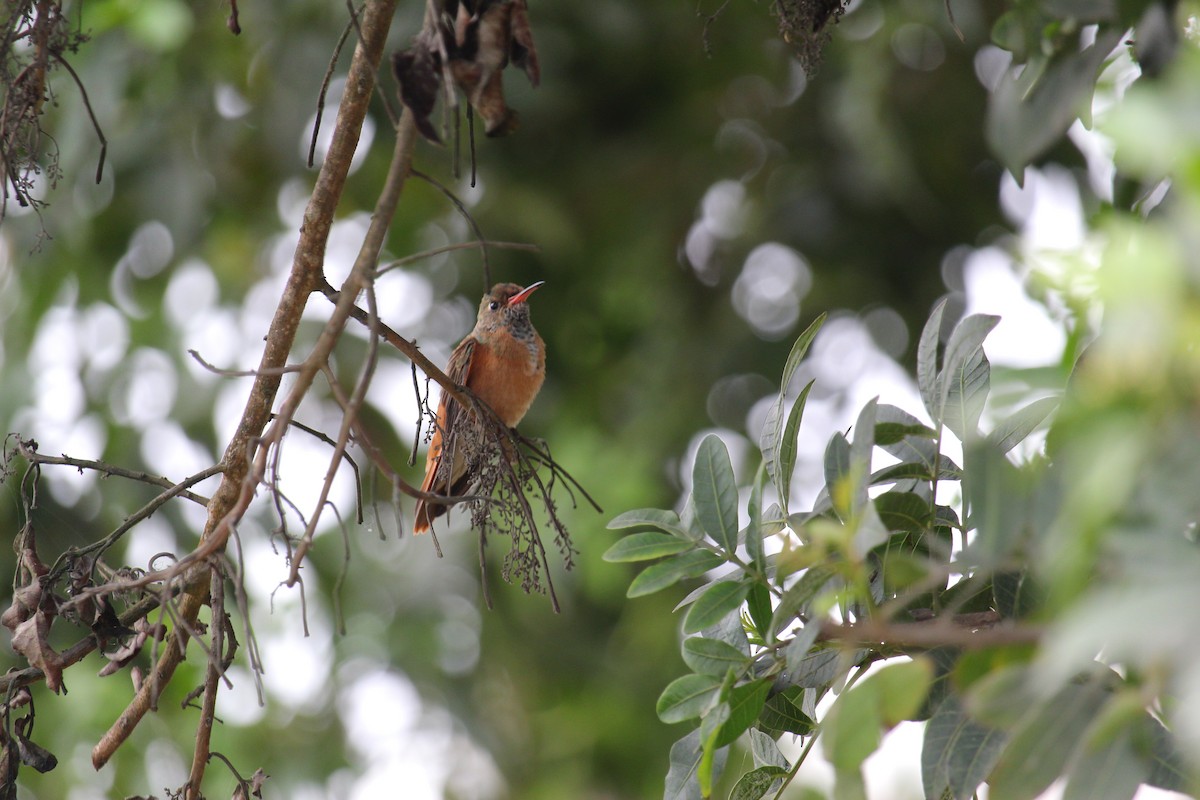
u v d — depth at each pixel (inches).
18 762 192.7
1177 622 80.7
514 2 167.6
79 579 195.0
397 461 482.0
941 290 480.4
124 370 481.7
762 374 506.3
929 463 171.2
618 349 581.0
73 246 452.8
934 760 139.4
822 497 181.3
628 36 457.4
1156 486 93.9
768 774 183.3
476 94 165.8
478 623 552.4
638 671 548.7
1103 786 112.6
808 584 141.8
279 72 420.8
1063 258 141.5
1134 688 114.8
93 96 400.5
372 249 162.6
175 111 443.8
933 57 446.6
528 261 540.7
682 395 526.0
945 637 120.3
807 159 501.7
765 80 503.8
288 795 519.8
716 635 176.7
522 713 574.6
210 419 470.6
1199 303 84.7
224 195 477.7
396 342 211.6
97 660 445.4
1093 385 96.9
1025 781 115.7
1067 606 99.1
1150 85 155.3
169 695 450.3
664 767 537.3
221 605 169.3
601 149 503.8
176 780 457.7
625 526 179.2
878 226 481.7
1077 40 192.4
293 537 178.5
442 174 487.5
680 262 547.2
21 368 459.2
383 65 380.8
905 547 171.3
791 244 489.7
